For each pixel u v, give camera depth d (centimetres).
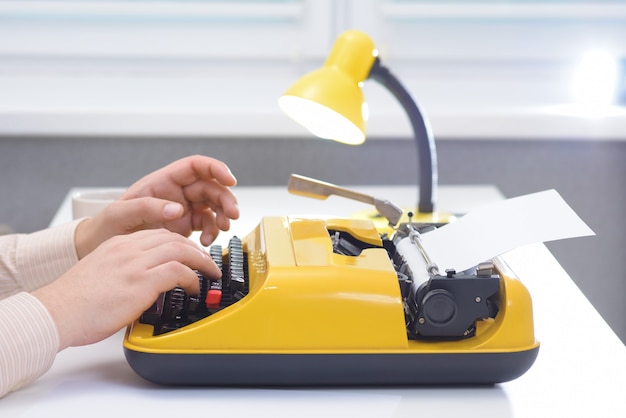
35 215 198
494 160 199
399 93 132
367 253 89
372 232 101
